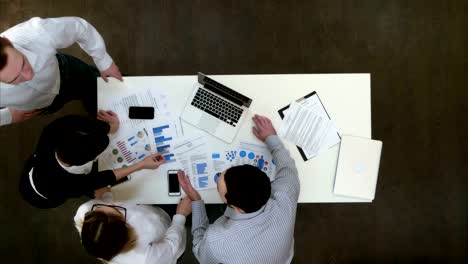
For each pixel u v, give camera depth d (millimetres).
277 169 1444
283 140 1558
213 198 1550
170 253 1415
